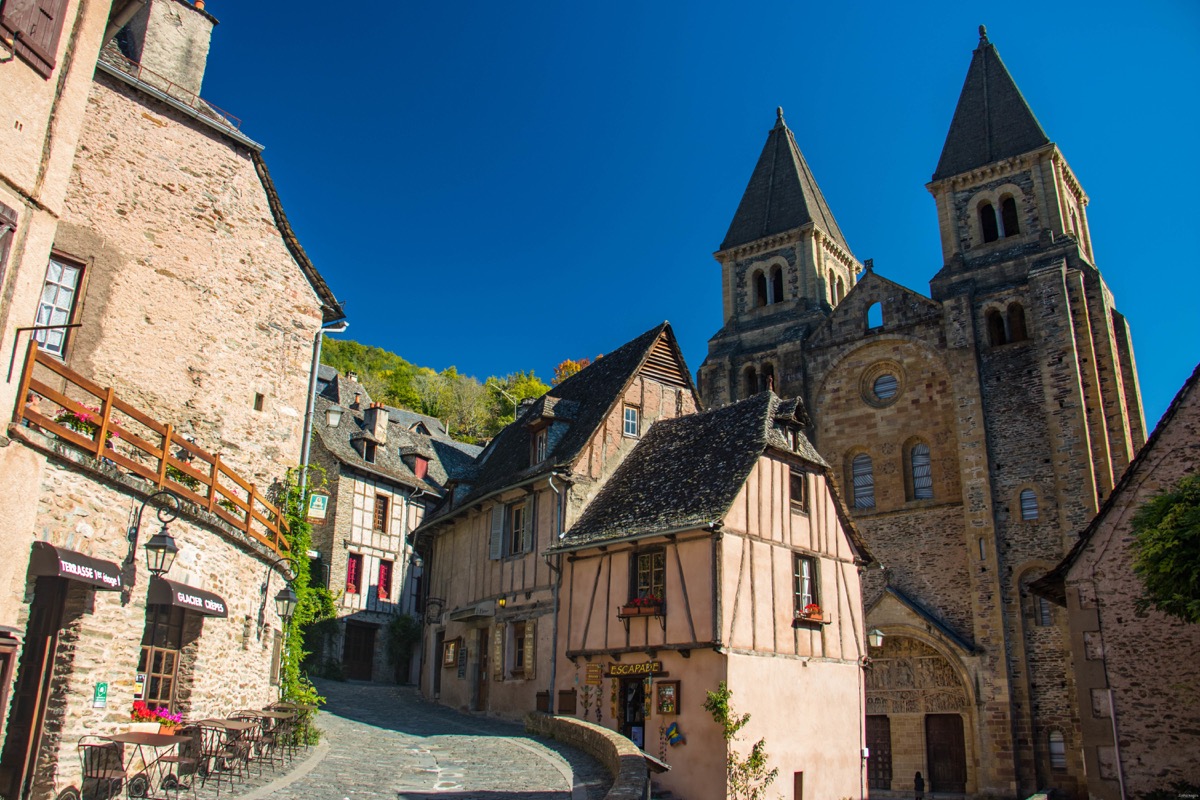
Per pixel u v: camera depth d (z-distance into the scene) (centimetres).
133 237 1448
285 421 1655
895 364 3119
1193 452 1456
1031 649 2553
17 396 859
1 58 874
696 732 1667
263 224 1680
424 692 2619
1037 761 2447
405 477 3247
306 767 1230
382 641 2989
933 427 2966
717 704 1630
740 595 1742
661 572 1831
